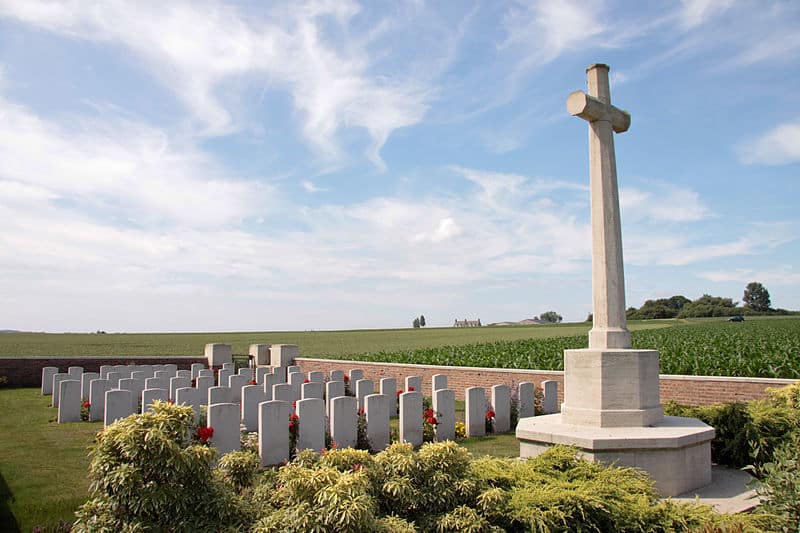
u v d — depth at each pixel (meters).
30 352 48.00
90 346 56.06
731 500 7.25
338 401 11.25
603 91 9.02
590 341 8.70
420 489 5.33
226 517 4.89
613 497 5.49
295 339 72.00
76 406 14.82
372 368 22.20
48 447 11.29
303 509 4.49
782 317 101.06
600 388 8.17
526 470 6.17
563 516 5.05
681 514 5.30
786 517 5.15
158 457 4.75
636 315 123.88
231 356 25.84
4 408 17.19
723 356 23.56
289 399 13.60
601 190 8.77
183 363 26.02
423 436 12.42
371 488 5.16
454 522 5.00
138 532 4.50
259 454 10.17
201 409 11.22
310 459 6.39
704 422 9.38
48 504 7.41
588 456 7.42
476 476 5.66
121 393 12.98
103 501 4.70
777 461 5.96
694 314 119.31
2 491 8.07
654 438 7.41
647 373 8.29
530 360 25.05
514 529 5.34
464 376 19.23
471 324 142.88
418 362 28.55
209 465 5.12
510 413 14.27
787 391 10.54
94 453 4.96
